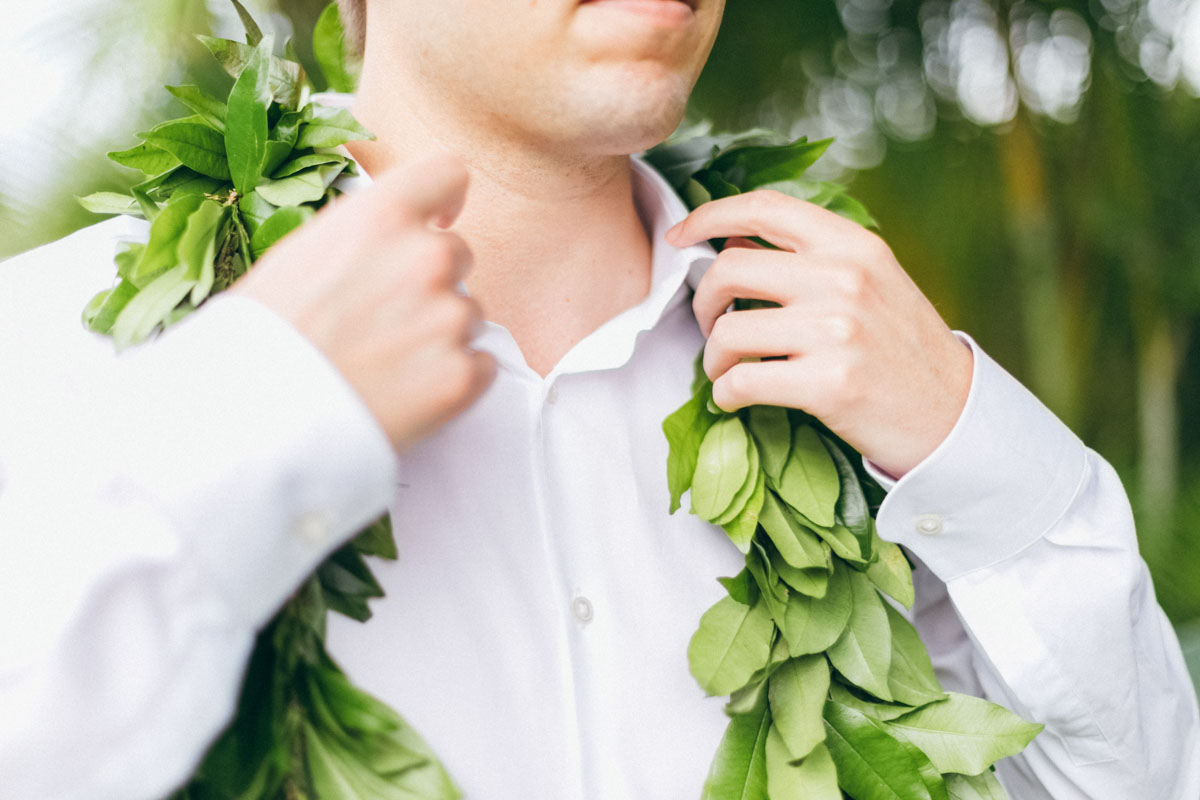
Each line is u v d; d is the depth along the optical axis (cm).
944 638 78
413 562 56
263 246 57
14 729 39
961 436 62
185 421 42
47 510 42
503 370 62
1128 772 70
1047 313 239
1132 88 236
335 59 82
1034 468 65
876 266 62
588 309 67
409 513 57
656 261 71
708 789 58
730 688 58
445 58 57
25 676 40
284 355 43
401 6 59
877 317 61
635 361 69
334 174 60
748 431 66
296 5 166
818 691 61
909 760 60
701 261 69
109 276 59
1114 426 249
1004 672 67
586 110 55
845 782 60
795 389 60
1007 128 236
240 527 42
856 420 61
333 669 50
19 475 49
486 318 64
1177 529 234
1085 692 67
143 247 56
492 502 59
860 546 64
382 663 53
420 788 49
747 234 65
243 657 43
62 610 40
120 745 41
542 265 64
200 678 41
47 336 56
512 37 54
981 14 231
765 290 62
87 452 43
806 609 63
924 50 231
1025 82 235
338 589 52
